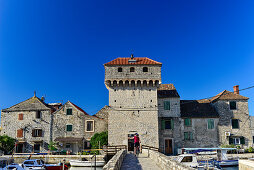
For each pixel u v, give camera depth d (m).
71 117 39.97
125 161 18.59
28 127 39.81
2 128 39.91
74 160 31.50
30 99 41.66
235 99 39.00
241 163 12.89
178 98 38.53
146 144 34.09
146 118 35.03
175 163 11.16
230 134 37.72
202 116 38.09
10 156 34.06
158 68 36.09
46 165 28.59
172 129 37.50
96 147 36.59
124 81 35.47
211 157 32.47
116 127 34.75
